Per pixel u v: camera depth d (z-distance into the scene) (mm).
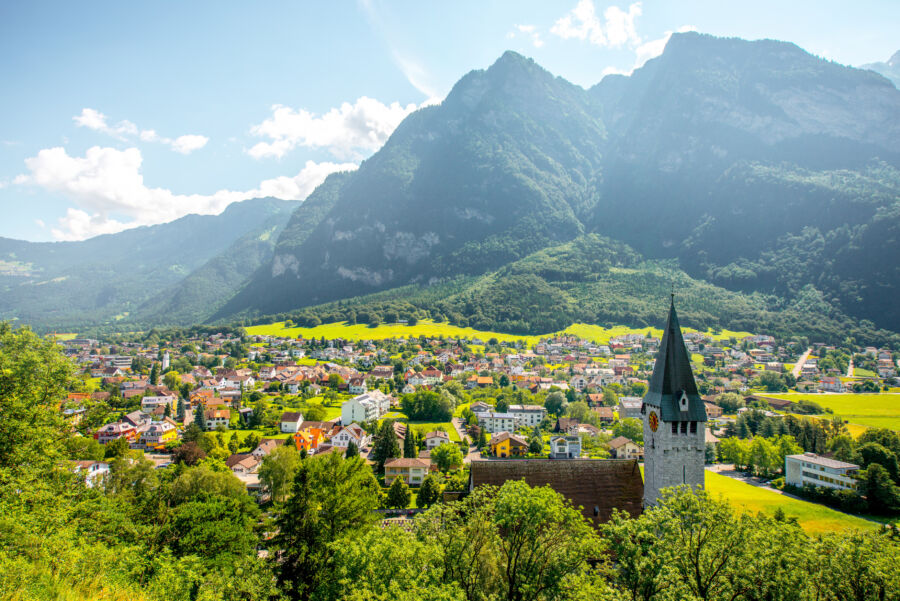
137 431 148500
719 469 128250
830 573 32188
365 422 159000
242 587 42219
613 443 137125
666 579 31984
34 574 29594
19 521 34094
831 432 146750
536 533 37000
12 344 48094
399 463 112688
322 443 142000
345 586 36844
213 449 124375
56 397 48875
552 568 35938
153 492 71688
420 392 182250
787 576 32125
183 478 78812
